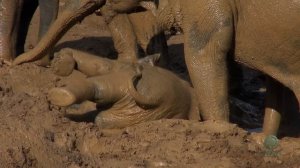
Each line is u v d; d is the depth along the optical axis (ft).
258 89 63.57
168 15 46.37
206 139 41.52
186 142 41.29
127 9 52.80
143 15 56.49
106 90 44.32
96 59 47.57
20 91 49.70
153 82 45.52
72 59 47.34
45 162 38.04
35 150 38.45
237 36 44.55
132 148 41.14
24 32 63.52
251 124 52.65
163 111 45.68
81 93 42.91
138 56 54.90
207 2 44.24
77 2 51.96
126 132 43.32
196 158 40.22
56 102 42.60
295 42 42.86
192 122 43.75
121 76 45.27
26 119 42.45
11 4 60.18
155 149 41.04
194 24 44.88
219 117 44.93
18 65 55.01
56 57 47.55
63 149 39.73
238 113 53.67
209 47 44.62
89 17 80.64
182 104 46.60
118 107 45.11
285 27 42.68
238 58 45.14
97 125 45.01
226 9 44.06
